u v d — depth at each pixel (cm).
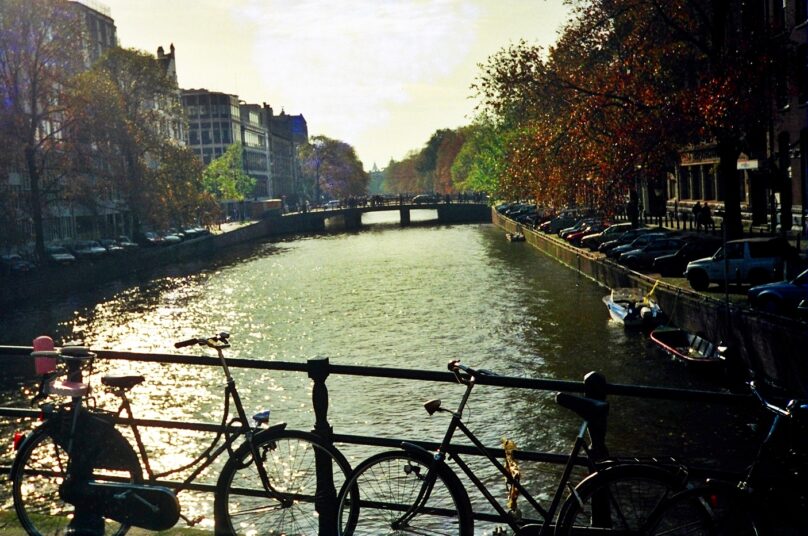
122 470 541
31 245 6850
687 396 448
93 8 9969
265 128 19688
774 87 3716
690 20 3597
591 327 3672
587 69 3828
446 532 476
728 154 3434
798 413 402
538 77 3703
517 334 3647
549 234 7331
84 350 549
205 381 2959
